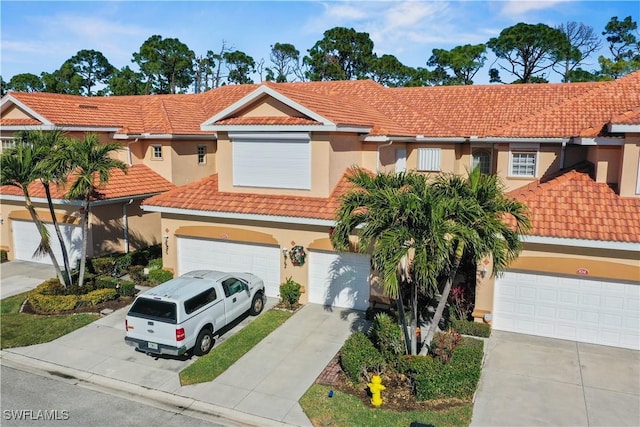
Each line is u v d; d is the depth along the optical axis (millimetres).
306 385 12609
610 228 14234
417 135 23422
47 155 17484
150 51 63344
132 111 27453
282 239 18125
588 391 12211
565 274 14766
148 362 14062
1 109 23953
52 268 23000
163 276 20031
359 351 12953
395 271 10773
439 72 57219
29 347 15078
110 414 11625
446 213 11094
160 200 19938
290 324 16297
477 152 24297
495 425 10852
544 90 25938
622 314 14438
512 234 11773
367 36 58750
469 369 11969
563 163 20500
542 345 14719
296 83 30562
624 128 14891
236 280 16109
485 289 15609
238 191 19656
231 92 31062
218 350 14523
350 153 19812
